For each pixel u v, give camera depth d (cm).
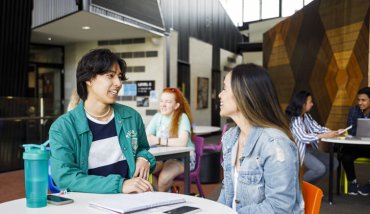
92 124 181
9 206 137
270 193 143
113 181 161
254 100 151
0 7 661
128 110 197
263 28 1595
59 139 171
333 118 743
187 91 1046
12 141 607
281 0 1566
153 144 341
